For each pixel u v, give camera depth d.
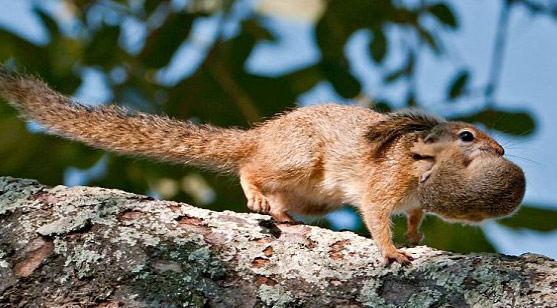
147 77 14.52
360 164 11.25
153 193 14.09
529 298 7.23
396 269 7.80
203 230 8.10
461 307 7.37
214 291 7.59
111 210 8.16
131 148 11.88
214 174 14.20
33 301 7.52
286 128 11.80
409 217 11.18
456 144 10.40
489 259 7.66
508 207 9.20
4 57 13.73
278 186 11.83
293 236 8.16
